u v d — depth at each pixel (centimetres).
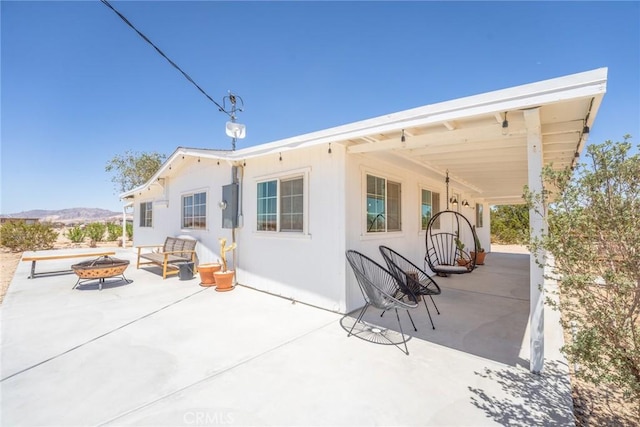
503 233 1474
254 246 507
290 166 444
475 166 505
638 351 143
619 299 150
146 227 961
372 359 249
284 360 247
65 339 294
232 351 265
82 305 413
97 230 1406
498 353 261
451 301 434
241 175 536
